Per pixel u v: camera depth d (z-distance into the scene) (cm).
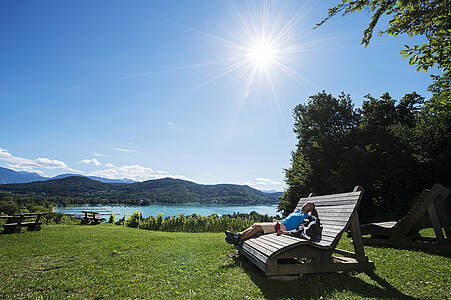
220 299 378
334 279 465
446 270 505
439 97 887
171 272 515
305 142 3219
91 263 589
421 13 584
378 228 846
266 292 404
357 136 2558
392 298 378
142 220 1894
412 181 2203
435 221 713
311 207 689
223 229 1620
